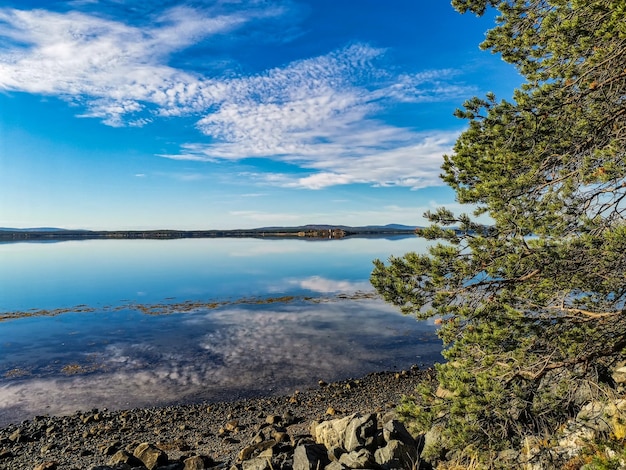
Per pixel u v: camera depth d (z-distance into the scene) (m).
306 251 135.62
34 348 22.66
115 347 22.77
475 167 7.10
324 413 14.22
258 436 11.24
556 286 5.61
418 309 6.18
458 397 5.55
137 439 12.47
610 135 6.01
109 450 11.43
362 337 24.67
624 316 5.36
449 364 6.15
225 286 49.78
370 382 17.55
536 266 5.53
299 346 22.81
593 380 6.03
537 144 6.53
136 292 44.59
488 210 6.72
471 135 7.38
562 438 6.01
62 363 20.06
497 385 5.42
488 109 7.30
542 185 6.33
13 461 11.11
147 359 20.62
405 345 23.09
